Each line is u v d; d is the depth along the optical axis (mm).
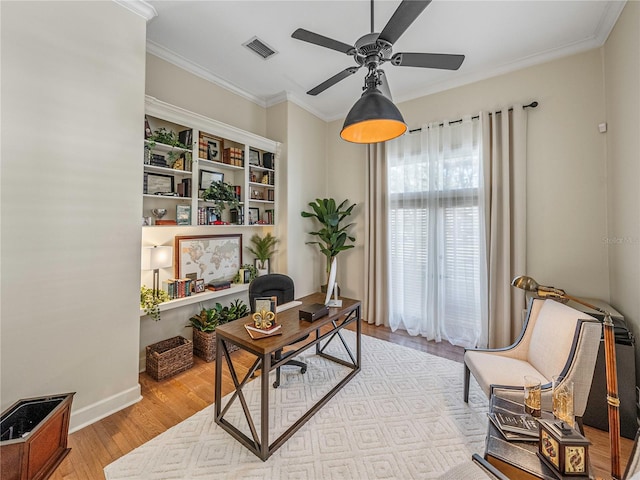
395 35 1621
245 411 1722
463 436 1804
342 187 4422
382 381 2471
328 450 1686
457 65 1928
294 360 2605
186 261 3031
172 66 2943
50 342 1726
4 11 1546
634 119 1995
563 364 1694
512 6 2205
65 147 1770
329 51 2852
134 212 2123
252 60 3018
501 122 3000
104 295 1969
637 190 1978
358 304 2615
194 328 2994
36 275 1669
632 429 1816
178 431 1835
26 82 1617
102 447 1687
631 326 2092
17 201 1596
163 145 2615
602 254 2574
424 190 3521
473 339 3188
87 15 1860
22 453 1298
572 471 987
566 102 2730
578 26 2434
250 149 3635
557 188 2775
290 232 3896
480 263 3121
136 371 2152
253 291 2539
